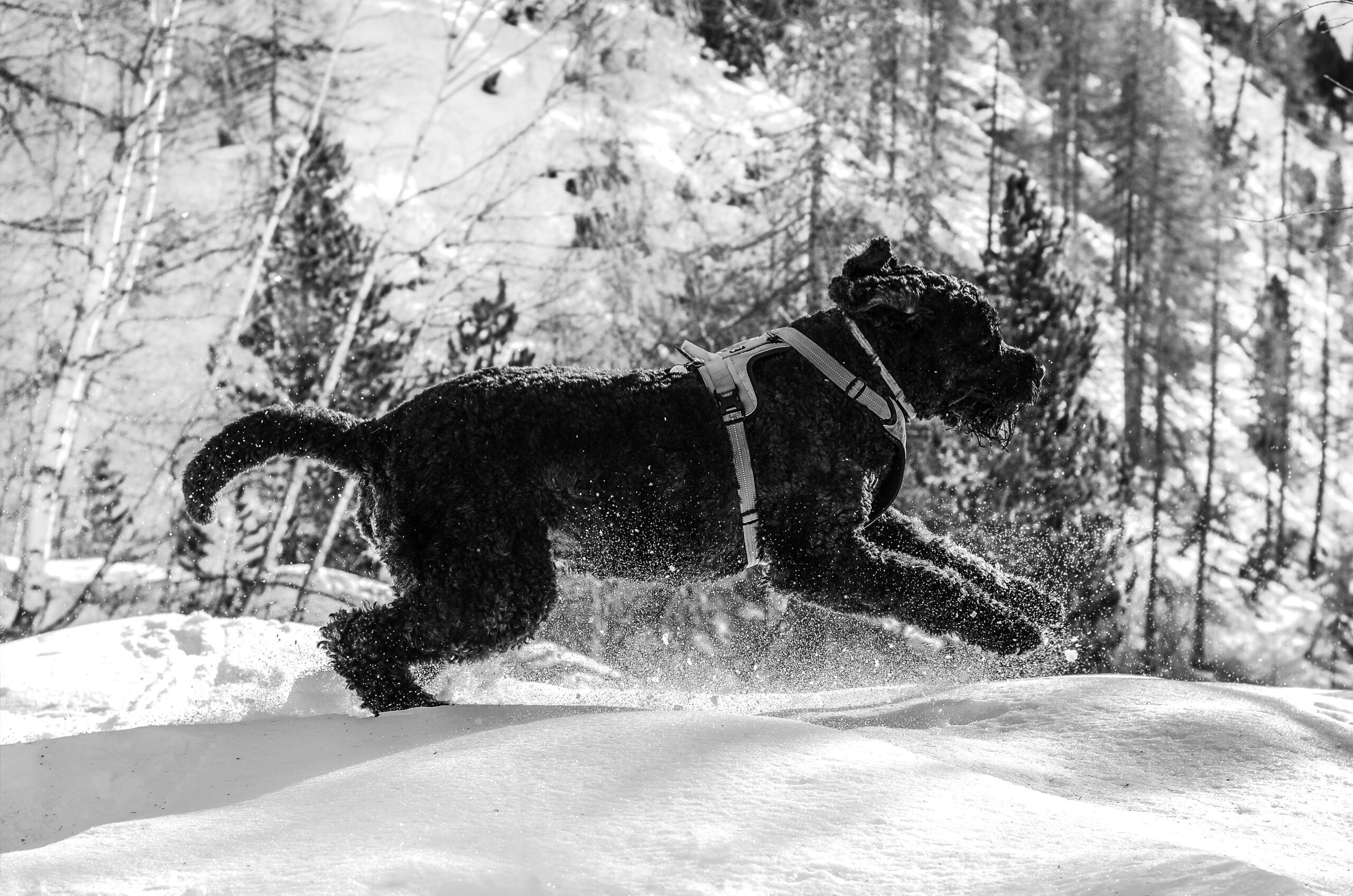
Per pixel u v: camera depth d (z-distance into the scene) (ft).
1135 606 74.49
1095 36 140.46
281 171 53.67
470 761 10.71
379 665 14.03
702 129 82.53
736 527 14.71
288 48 66.28
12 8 47.14
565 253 71.20
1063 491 44.34
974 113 141.08
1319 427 142.92
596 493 14.29
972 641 15.08
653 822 9.23
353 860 8.66
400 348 49.75
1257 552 109.91
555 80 70.54
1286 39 172.14
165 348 53.42
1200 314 124.16
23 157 55.11
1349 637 101.24
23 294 46.70
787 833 8.98
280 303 48.24
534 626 14.06
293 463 40.88
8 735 15.58
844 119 65.10
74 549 44.83
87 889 8.60
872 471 14.99
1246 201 168.76
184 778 11.91
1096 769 11.78
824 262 60.08
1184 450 114.42
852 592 14.87
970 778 10.16
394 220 57.16
